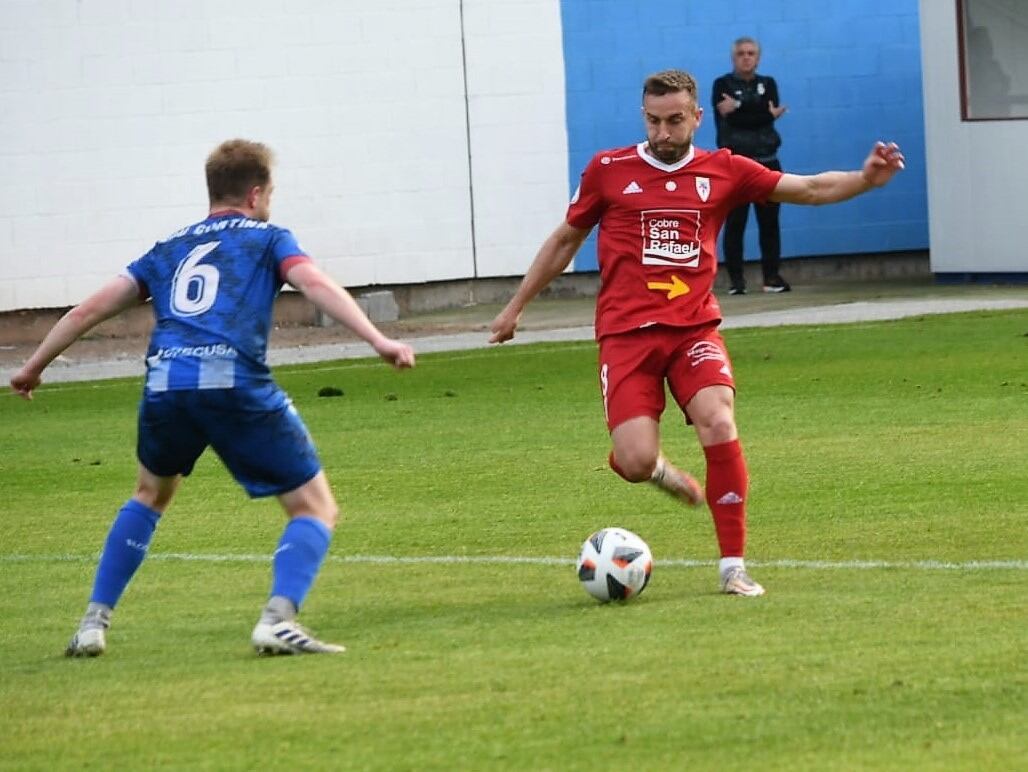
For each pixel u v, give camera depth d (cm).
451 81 6131
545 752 1330
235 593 2128
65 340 1780
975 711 1406
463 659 1664
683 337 2064
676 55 6262
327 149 6056
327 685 1576
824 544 2272
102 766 1351
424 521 2595
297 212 6047
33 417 4106
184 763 1346
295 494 1759
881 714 1406
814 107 6359
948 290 5928
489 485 2898
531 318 5834
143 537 1812
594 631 1780
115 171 5909
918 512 2469
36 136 5841
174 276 1766
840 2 6338
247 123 5994
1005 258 5975
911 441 3141
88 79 5869
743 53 5869
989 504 2506
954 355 4375
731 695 1480
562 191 6234
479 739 1374
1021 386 3800
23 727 1475
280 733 1418
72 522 2728
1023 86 5981
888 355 4438
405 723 1430
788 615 1817
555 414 3772
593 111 6228
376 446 3391
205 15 5938
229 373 1711
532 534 2462
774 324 5228
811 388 3934
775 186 2086
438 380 4444
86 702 1554
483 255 6206
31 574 2312
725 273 6481
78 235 5897
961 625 1733
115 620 1975
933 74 6019
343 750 1360
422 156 6131
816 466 2912
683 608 1889
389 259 6125
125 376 4928
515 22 6159
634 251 2073
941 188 6075
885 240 6488
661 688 1512
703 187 2080
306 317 5966
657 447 2077
